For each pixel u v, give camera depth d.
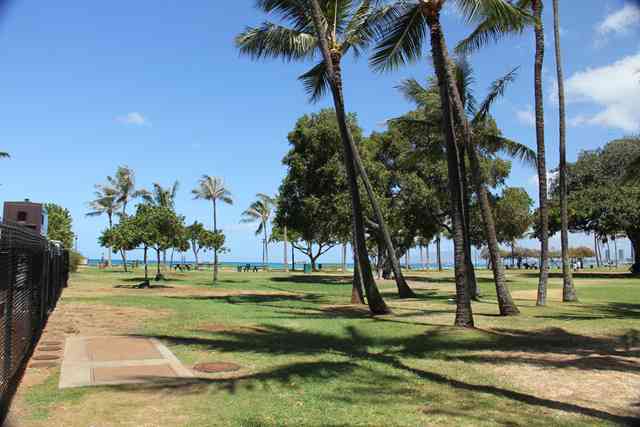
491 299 20.53
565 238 18.86
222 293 24.73
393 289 27.73
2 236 5.65
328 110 32.62
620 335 10.85
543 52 17.03
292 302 19.59
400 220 35.09
